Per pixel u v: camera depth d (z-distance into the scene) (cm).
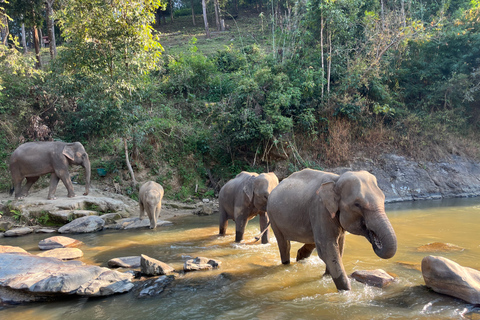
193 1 4844
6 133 1484
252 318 392
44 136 1516
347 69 1786
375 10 2067
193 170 1614
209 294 475
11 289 484
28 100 1569
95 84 1398
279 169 1675
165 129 1675
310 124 1667
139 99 1435
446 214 1100
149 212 1006
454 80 1859
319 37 1864
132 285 513
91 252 727
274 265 603
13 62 1318
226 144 1672
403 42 1820
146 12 1331
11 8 1927
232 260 641
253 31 3506
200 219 1168
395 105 1989
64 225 988
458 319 366
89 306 452
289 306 421
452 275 429
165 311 426
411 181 1672
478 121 2044
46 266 555
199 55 2147
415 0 2339
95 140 1588
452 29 2014
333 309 406
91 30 1300
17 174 1150
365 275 498
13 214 1056
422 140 1838
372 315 386
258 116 1581
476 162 1864
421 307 400
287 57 1862
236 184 840
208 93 2036
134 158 1533
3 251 653
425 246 681
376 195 409
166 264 593
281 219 554
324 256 463
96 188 1396
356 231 418
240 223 792
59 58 1439
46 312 441
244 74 1953
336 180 473
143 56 1353
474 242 715
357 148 1794
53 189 1167
